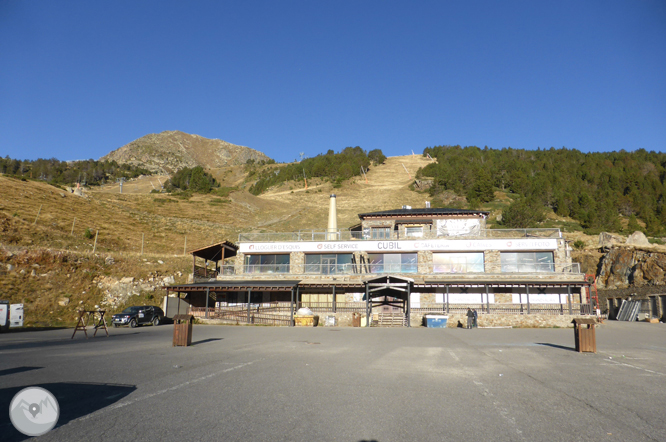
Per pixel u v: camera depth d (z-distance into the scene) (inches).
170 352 553.3
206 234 3011.8
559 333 983.6
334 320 1332.4
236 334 894.4
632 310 1743.4
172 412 249.6
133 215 3120.1
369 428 223.8
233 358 492.7
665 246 2304.4
